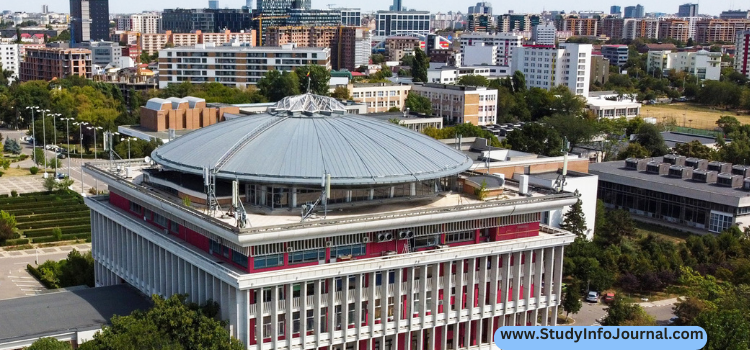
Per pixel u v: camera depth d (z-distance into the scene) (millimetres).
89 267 182500
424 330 139125
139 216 152375
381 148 143875
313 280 124812
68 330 129375
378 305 133125
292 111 151625
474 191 150500
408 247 135625
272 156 137500
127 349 114562
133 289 151625
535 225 148875
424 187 147250
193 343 119188
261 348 124000
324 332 129500
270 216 132125
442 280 138750
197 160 142125
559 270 150250
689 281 169000
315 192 137000
